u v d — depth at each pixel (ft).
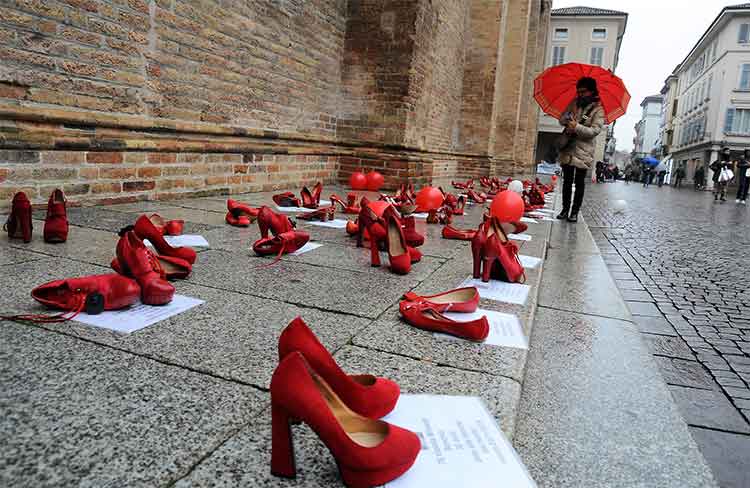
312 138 31.55
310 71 30.81
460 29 55.52
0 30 14.42
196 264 11.34
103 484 4.11
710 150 176.24
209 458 4.56
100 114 17.56
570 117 26.84
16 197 11.67
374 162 34.22
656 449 5.73
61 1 15.93
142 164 19.43
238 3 23.84
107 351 6.56
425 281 11.32
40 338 6.78
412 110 34.53
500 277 12.10
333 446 4.18
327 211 18.89
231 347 6.97
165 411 5.27
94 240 12.48
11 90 14.88
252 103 25.81
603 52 179.93
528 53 85.92
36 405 5.19
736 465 6.68
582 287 12.76
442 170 53.06
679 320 13.38
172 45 20.35
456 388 6.27
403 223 14.89
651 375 7.74
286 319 8.23
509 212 21.54
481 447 5.00
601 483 5.01
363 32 33.81
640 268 20.04
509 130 70.59
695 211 52.47
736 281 18.39
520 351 7.61
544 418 6.23
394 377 6.46
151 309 8.18
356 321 8.41
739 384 9.41
